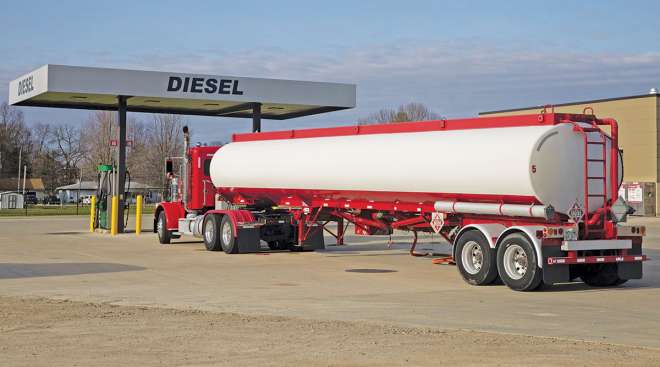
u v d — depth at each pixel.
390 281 18.52
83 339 10.61
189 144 29.75
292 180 24.39
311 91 34.56
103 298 15.25
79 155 137.75
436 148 19.59
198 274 19.73
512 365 9.07
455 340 10.63
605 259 17.44
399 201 21.55
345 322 12.21
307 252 26.53
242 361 9.27
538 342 10.54
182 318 12.47
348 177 22.17
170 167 31.11
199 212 29.36
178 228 29.36
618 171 18.53
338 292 16.41
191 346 10.15
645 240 33.16
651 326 12.31
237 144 27.48
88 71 30.84
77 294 15.84
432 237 31.28
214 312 13.23
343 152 22.38
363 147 21.81
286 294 16.02
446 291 16.80
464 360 9.34
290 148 24.56
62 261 22.78
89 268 20.95
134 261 22.98
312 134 24.20
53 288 16.81
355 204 23.12
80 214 61.09
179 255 25.06
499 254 17.42
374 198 22.16
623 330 11.93
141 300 14.98
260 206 27.53
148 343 10.34
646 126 55.88
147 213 61.28
